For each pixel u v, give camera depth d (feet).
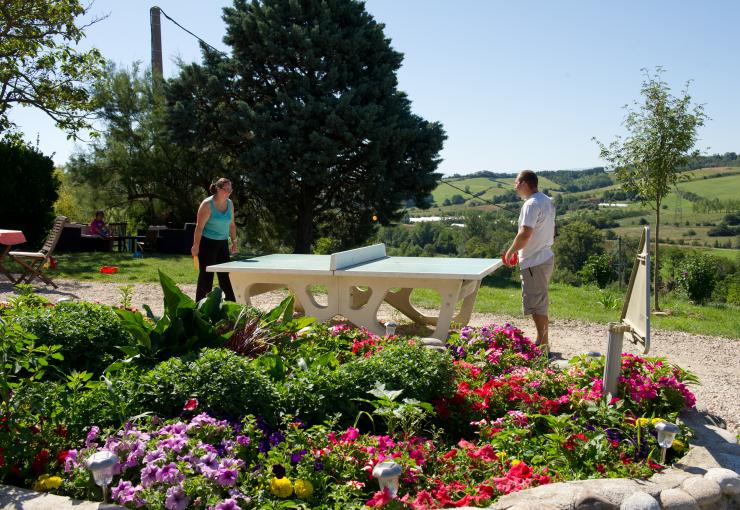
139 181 79.36
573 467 10.75
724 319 34.50
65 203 96.27
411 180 68.85
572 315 32.24
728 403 17.24
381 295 22.08
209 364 11.41
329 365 13.88
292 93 64.85
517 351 17.89
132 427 10.01
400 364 13.25
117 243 75.25
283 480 9.02
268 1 66.59
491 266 22.61
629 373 14.79
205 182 78.48
